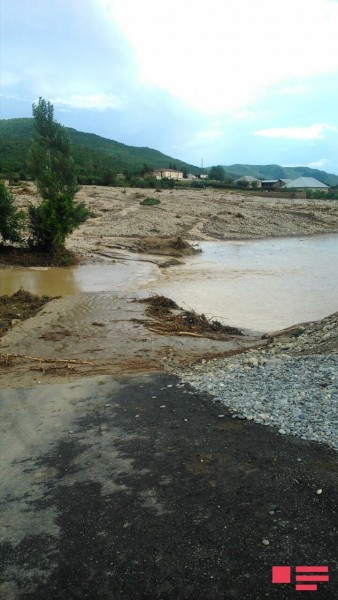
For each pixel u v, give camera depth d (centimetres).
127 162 18288
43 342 1170
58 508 497
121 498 510
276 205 6097
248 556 416
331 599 371
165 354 1077
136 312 1480
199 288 1975
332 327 1174
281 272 2395
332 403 708
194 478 540
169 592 383
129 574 404
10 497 521
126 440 645
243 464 564
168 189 8575
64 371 965
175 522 465
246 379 854
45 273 2305
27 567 416
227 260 2838
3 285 1995
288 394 761
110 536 450
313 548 421
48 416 741
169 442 631
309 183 11394
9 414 754
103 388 857
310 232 4409
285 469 547
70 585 395
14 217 2609
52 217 2525
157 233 3834
